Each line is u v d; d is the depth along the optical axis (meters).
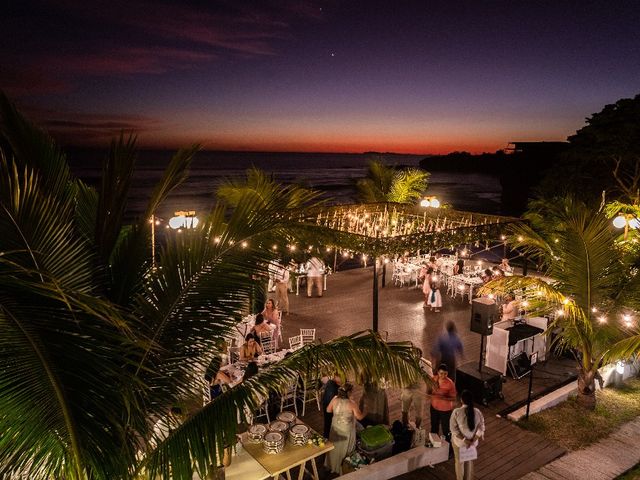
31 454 3.75
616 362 10.12
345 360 4.76
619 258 9.38
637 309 9.40
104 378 3.95
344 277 19.30
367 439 7.56
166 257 4.83
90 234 5.26
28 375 3.47
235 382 8.86
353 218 14.00
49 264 4.14
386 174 20.83
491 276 14.77
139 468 4.39
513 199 47.34
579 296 9.55
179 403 4.91
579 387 10.01
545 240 10.66
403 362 4.86
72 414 3.48
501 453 8.38
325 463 7.58
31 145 4.71
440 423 8.76
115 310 3.47
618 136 20.31
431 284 15.42
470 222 14.09
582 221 9.10
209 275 4.82
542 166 44.81
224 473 5.73
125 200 4.95
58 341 3.59
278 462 6.30
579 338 9.36
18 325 3.36
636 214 12.31
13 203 3.92
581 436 8.95
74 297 3.39
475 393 9.95
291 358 4.86
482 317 10.14
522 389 10.65
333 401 7.43
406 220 14.77
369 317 14.80
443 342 9.84
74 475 3.89
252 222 4.91
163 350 4.70
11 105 4.68
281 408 9.07
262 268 4.92
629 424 9.43
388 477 7.43
